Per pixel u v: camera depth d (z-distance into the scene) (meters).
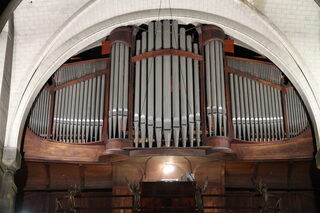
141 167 15.91
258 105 16.38
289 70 16.27
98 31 17.06
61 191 16.67
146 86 16.22
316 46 16.06
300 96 16.27
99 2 16.22
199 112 15.82
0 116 14.48
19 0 11.96
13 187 15.11
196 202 13.93
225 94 16.25
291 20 16.03
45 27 16.06
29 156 15.63
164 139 15.37
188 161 15.72
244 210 16.34
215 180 15.89
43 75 16.08
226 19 17.11
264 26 16.50
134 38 17.30
